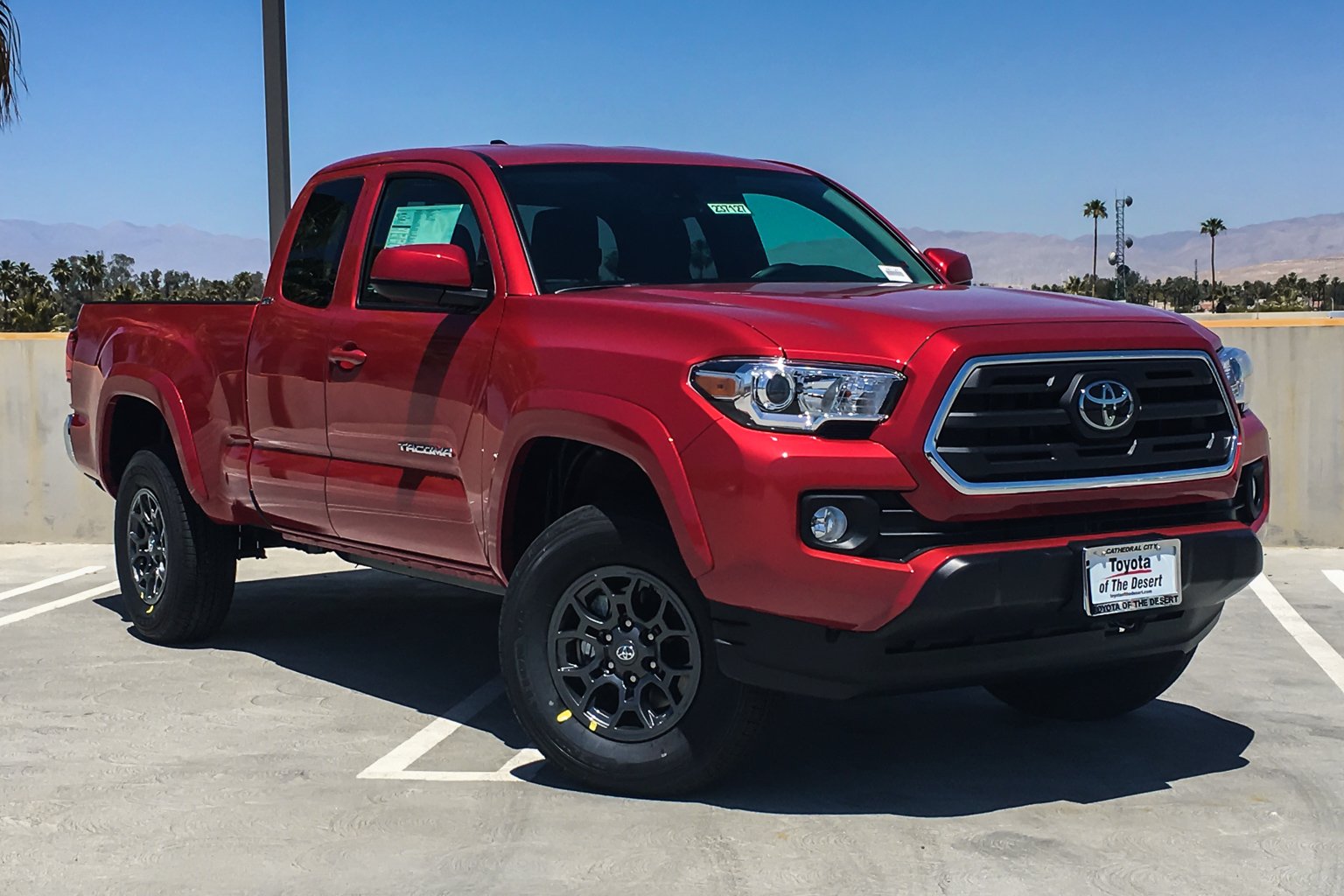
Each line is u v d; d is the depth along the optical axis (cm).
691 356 396
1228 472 420
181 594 634
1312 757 470
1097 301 444
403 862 376
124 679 588
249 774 456
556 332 441
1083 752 477
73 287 14300
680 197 528
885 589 370
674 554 406
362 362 517
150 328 648
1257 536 430
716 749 409
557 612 431
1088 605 390
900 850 381
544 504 467
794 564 374
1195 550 410
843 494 375
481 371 464
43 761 471
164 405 621
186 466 611
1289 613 709
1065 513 394
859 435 378
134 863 378
